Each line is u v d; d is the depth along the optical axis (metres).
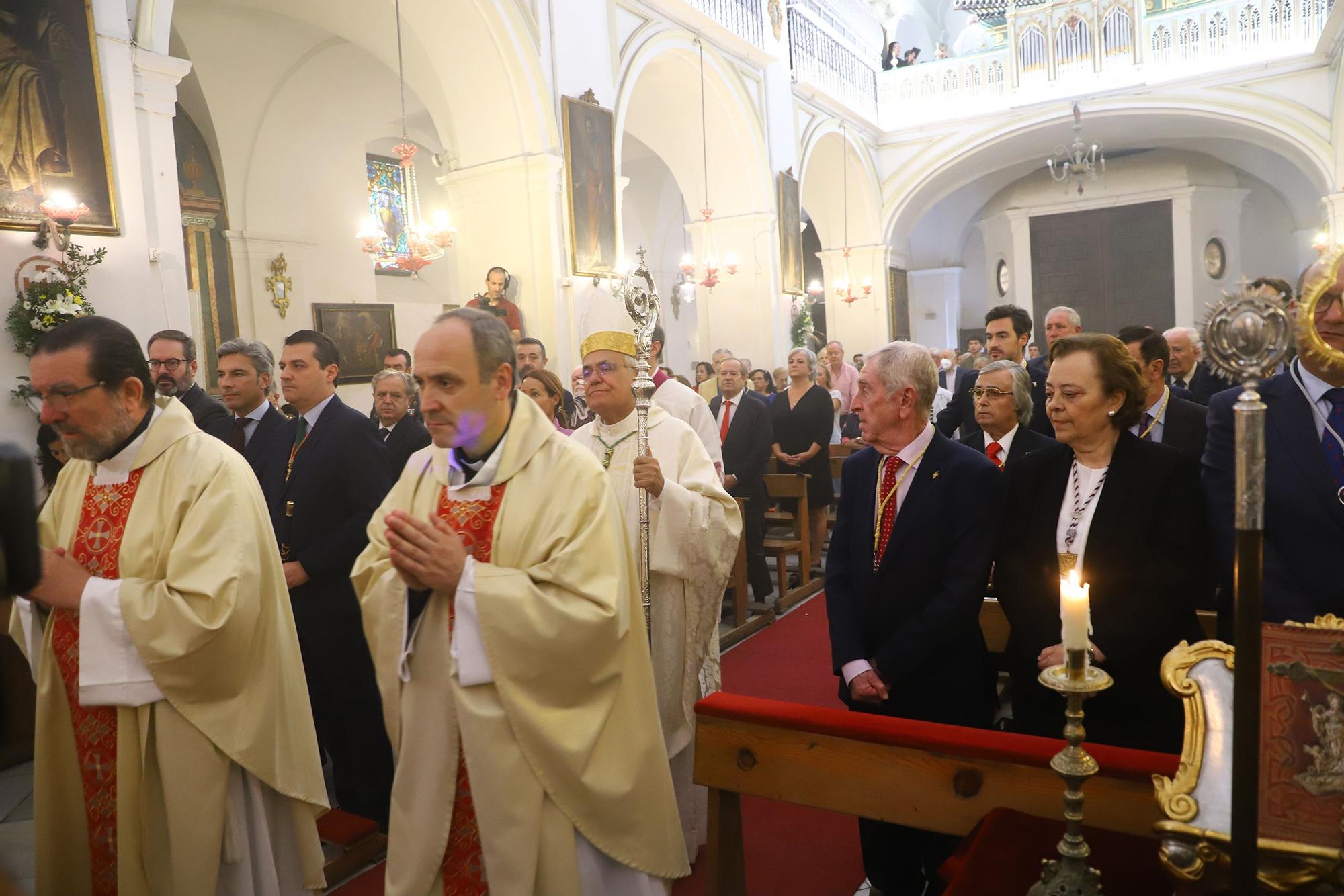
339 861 3.15
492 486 2.03
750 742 2.23
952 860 1.98
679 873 2.10
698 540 3.06
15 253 5.48
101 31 5.91
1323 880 1.37
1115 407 2.49
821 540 7.73
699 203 14.61
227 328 11.80
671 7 11.52
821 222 19.17
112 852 2.18
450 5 8.75
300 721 2.40
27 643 2.43
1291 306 1.55
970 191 21.39
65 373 2.11
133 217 6.07
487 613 1.82
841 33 17.84
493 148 9.44
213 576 2.11
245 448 3.89
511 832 1.83
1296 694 1.50
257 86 11.42
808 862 3.22
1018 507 2.68
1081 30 16.86
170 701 2.09
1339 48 13.99
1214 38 15.82
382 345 13.10
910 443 2.79
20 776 4.07
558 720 1.90
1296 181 19.00
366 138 13.30
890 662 2.57
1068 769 1.49
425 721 1.96
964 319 23.66
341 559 3.42
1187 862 1.43
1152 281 19.95
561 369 9.36
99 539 2.22
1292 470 2.21
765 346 14.27
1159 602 2.40
